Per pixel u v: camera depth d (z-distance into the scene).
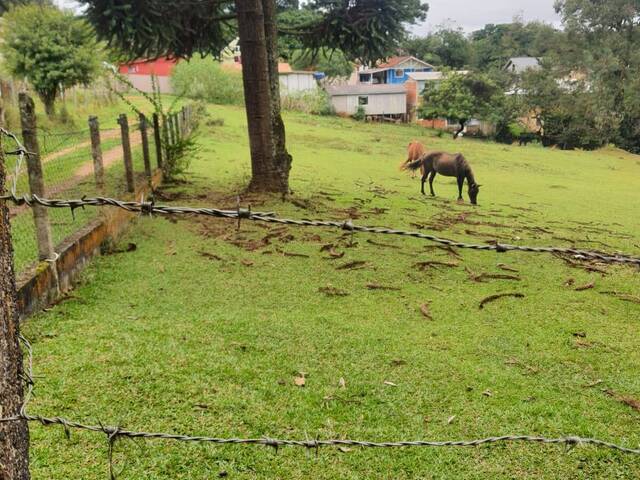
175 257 6.84
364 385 4.02
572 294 6.52
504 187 16.31
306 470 3.08
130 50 11.03
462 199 12.85
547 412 3.80
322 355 4.45
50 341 4.30
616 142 39.81
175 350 4.29
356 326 5.10
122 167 10.48
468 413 3.74
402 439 3.41
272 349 4.49
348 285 6.32
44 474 2.86
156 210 1.88
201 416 3.47
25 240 5.63
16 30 18.19
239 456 3.14
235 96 37.22
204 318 5.00
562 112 40.03
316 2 11.77
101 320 4.81
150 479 2.90
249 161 15.70
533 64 49.19
